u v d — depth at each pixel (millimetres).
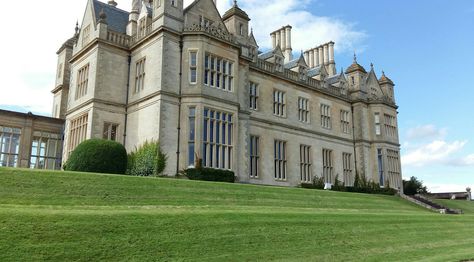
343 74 41406
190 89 24469
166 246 10758
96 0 29547
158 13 25453
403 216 21375
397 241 15680
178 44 25234
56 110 34844
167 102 23875
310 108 36438
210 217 13297
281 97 34281
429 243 16266
